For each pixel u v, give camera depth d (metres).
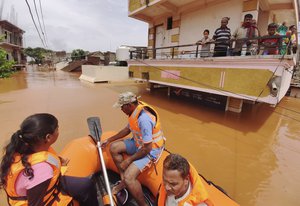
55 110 7.75
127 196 2.54
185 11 10.05
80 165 2.74
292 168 4.23
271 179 3.83
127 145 2.70
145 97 10.96
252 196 3.35
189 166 1.61
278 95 5.20
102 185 2.74
